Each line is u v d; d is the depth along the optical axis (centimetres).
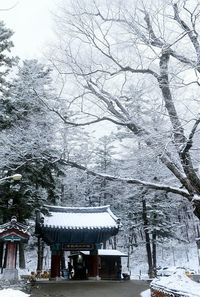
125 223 4797
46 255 5191
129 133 1535
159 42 1328
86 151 1703
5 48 2697
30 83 1873
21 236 2302
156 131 1309
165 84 1288
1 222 3091
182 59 1262
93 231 2922
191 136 1237
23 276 2927
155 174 1698
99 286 2505
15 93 2422
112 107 1451
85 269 3034
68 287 2402
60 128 1620
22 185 2889
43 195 3509
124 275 3188
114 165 2144
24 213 2916
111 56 1422
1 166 1909
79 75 1468
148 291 2198
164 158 1395
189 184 1356
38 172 2884
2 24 2795
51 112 1627
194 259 5025
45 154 1728
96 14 1408
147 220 4272
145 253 5497
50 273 2923
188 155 1345
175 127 1280
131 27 1341
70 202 4359
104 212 3183
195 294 1341
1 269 2788
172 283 1720
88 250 2994
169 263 5134
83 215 3109
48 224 2839
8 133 2167
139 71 1399
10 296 1310
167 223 4484
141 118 1377
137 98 1391
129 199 4144
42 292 2139
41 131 1686
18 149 1725
